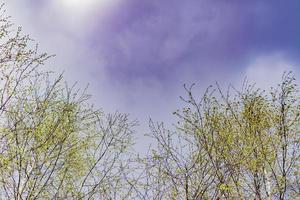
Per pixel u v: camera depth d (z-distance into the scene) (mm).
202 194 10891
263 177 12797
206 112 12477
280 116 14047
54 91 12531
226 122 12984
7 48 12219
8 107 11812
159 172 11391
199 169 11297
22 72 12211
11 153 11234
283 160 13328
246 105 14078
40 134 11750
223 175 11328
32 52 12469
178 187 11148
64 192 11391
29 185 10891
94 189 11391
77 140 12320
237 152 12469
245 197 12133
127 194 11336
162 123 11875
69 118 12320
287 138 13688
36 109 12086
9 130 11445
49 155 11367
